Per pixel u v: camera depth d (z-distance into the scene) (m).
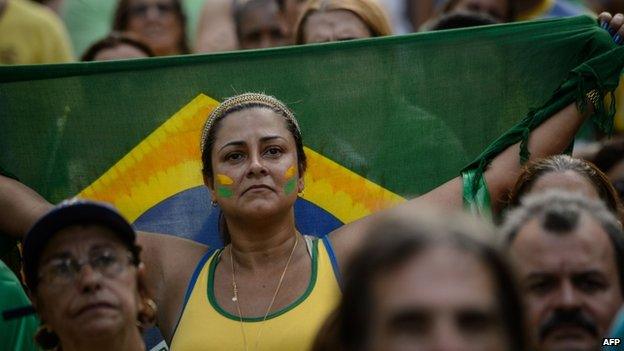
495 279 7.07
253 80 15.71
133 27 21.38
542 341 9.81
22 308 12.44
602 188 13.33
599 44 15.34
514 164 14.64
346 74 15.71
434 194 14.55
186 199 15.38
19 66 15.48
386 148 15.58
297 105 15.66
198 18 22.45
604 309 9.79
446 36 15.66
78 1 22.98
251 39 19.92
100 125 15.55
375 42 15.71
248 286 13.09
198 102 15.63
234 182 13.21
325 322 7.98
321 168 15.50
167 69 15.67
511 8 20.50
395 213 7.36
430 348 6.95
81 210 10.77
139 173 15.48
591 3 23.23
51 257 10.72
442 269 7.04
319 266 13.11
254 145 13.28
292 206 13.50
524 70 15.57
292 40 18.31
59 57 21.41
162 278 13.86
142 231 15.19
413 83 15.67
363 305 7.12
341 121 15.62
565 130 14.83
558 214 10.00
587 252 9.83
